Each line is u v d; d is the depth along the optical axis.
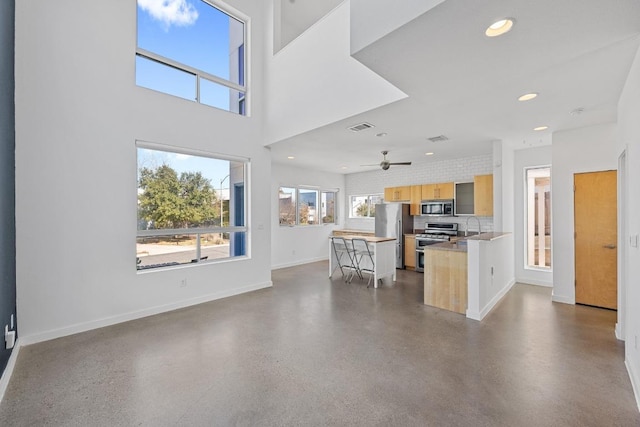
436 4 1.57
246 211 4.86
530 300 4.30
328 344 2.88
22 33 2.86
